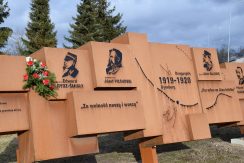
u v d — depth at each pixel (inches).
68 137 365.1
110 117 383.9
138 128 406.0
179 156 514.0
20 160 358.6
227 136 633.6
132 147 558.9
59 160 494.6
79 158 504.4
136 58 431.2
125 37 433.7
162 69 458.6
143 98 426.6
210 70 514.9
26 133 352.8
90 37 1407.5
